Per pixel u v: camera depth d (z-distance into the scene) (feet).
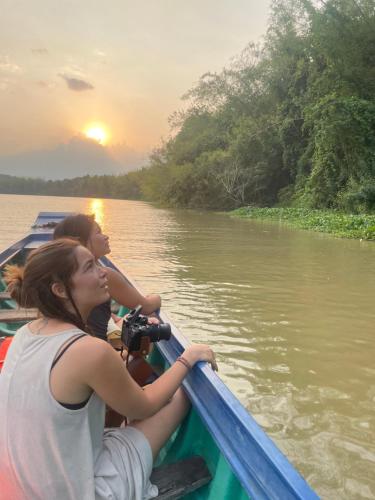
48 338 4.86
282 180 103.65
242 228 59.98
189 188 122.21
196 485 5.95
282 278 25.82
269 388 12.25
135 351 7.22
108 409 7.17
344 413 11.05
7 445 4.65
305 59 91.71
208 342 15.37
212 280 24.95
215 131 125.80
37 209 108.47
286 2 91.86
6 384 4.79
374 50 71.72
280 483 4.51
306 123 81.10
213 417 5.91
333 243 43.29
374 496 8.36
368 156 66.85
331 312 19.06
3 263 17.43
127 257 32.81
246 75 113.60
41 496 4.59
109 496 4.96
